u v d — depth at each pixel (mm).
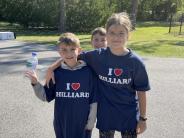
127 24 980
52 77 1056
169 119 1818
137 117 1052
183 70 3078
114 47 987
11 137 1546
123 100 1029
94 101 1064
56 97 1068
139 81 1013
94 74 1056
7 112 1839
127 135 1066
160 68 3131
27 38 5301
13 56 3490
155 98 2178
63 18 6605
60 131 1096
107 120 1052
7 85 2348
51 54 3646
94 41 1186
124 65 996
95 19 6926
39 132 1604
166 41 5363
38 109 1894
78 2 6859
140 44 4805
